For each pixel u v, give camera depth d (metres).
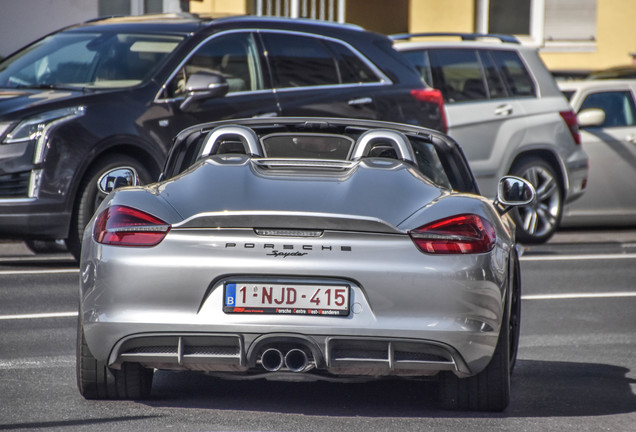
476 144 33.88
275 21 29.08
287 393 15.35
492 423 13.84
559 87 38.56
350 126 16.94
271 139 17.03
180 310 13.27
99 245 13.62
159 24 28.80
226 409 14.18
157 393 15.09
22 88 27.31
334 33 29.69
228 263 13.18
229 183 14.01
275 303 13.20
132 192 14.13
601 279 27.89
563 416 14.38
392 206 13.65
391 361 13.33
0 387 15.27
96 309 13.57
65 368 16.72
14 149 25.03
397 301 13.23
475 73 34.53
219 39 28.17
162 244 13.36
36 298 22.95
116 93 26.41
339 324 13.15
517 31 59.81
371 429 13.27
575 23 60.25
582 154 35.75
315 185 13.95
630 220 38.00
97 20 30.77
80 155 25.41
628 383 16.67
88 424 13.17
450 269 13.33
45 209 25.17
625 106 38.66
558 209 35.25
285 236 13.22
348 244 13.25
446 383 14.34
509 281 14.35
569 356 18.86
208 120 27.25
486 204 14.55
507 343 14.22
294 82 28.75
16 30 50.97
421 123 30.09
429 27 57.31
